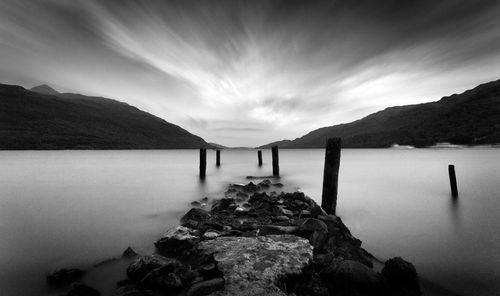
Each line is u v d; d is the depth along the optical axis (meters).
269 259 6.12
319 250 7.46
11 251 8.22
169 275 5.68
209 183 25.67
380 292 5.54
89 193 19.66
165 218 12.50
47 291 5.89
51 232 10.20
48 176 31.70
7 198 17.59
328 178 12.18
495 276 7.04
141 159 77.00
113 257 7.74
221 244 7.13
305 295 5.29
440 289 6.42
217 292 4.93
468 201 16.62
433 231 10.92
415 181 26.12
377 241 9.82
